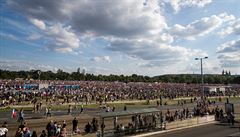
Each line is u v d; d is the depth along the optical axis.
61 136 24.91
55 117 41.75
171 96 91.44
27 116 42.56
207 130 33.69
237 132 32.03
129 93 95.56
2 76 143.75
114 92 95.81
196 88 134.50
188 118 39.31
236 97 107.50
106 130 30.33
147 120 32.97
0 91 69.94
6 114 45.06
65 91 84.81
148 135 29.89
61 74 170.25
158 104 68.06
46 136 25.75
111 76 192.38
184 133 31.31
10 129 31.66
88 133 26.84
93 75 184.62
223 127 36.47
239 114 50.84
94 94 83.50
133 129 30.64
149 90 114.50
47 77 156.88
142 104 70.44
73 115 44.88
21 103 58.56
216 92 114.12
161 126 34.25
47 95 72.62
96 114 46.56
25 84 86.81
